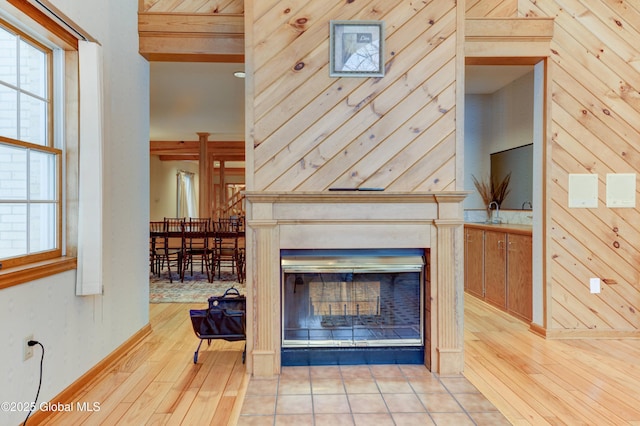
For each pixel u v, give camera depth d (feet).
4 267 6.14
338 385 8.02
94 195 7.73
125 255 9.89
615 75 10.65
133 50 10.35
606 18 10.62
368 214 8.59
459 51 8.67
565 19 10.63
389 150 8.66
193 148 29.17
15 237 6.67
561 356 9.48
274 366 8.54
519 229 12.17
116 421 6.61
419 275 9.09
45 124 7.57
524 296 11.96
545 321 10.77
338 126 8.62
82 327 7.86
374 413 6.89
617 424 6.54
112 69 9.17
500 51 10.61
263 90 8.57
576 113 10.68
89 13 8.07
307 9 8.57
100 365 8.54
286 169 8.59
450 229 8.59
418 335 9.14
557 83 10.66
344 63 8.59
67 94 7.82
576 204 10.68
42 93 7.54
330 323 9.10
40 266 6.48
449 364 8.54
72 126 7.82
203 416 6.79
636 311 10.73
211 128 24.21
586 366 8.90
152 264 20.66
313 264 8.75
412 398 7.44
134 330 10.45
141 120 10.91
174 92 16.78
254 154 8.57
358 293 9.11
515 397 7.47
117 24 9.44
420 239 8.69
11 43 6.64
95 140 7.75
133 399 7.40
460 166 8.68
